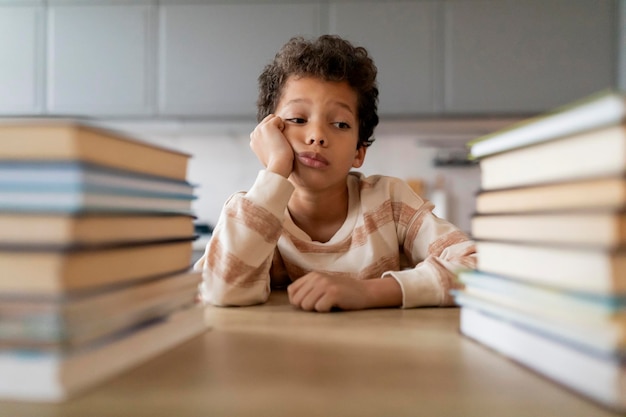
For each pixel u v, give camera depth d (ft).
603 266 0.81
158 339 1.16
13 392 0.84
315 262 3.18
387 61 8.10
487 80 8.05
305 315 1.82
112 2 8.29
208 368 1.05
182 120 8.41
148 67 8.27
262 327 1.53
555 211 0.93
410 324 1.60
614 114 0.78
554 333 0.92
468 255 2.60
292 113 3.06
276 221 2.44
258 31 8.16
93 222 0.91
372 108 3.71
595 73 7.98
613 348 0.78
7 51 8.38
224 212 2.55
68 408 0.81
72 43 8.33
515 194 1.09
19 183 0.88
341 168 3.09
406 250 3.42
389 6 8.07
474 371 1.03
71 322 0.85
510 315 1.08
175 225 1.26
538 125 0.98
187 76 8.23
